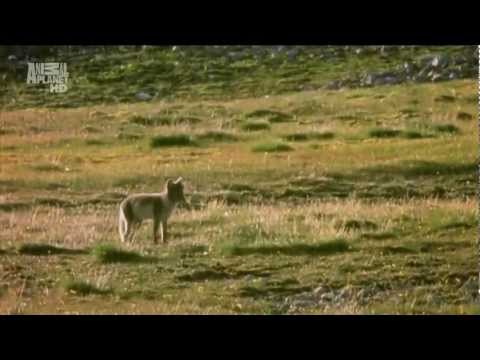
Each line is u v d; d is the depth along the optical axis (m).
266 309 35.66
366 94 104.00
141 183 63.66
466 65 116.62
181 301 36.94
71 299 37.16
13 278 40.22
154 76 127.00
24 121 95.75
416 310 35.34
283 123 92.56
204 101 113.06
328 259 42.56
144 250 44.75
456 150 69.62
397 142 75.75
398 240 45.72
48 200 58.06
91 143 82.88
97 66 131.62
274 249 43.72
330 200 57.72
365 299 37.19
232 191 60.19
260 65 130.00
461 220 48.91
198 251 44.38
